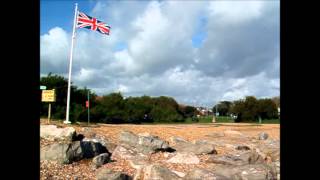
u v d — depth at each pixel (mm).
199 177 10289
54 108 28547
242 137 19453
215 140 17828
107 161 11844
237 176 10547
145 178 10469
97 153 12242
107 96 36469
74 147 11641
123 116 35781
